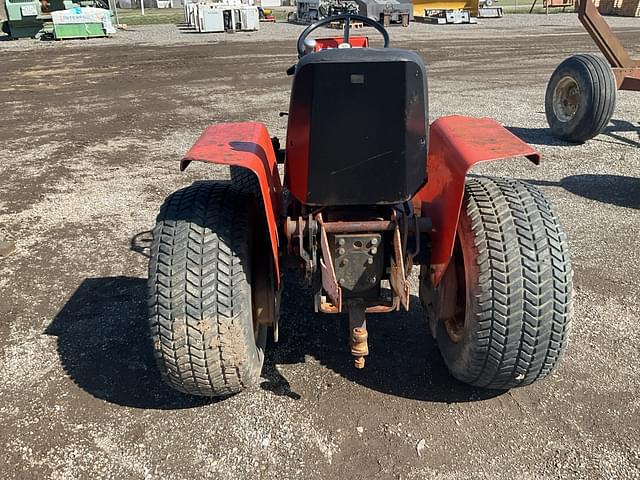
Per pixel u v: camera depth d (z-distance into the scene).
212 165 6.62
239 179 3.90
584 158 6.67
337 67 2.19
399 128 2.31
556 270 2.34
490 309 2.35
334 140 2.33
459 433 2.56
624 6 29.94
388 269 2.64
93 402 2.79
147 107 9.80
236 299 2.37
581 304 3.59
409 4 24.00
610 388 2.84
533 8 34.19
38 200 5.57
